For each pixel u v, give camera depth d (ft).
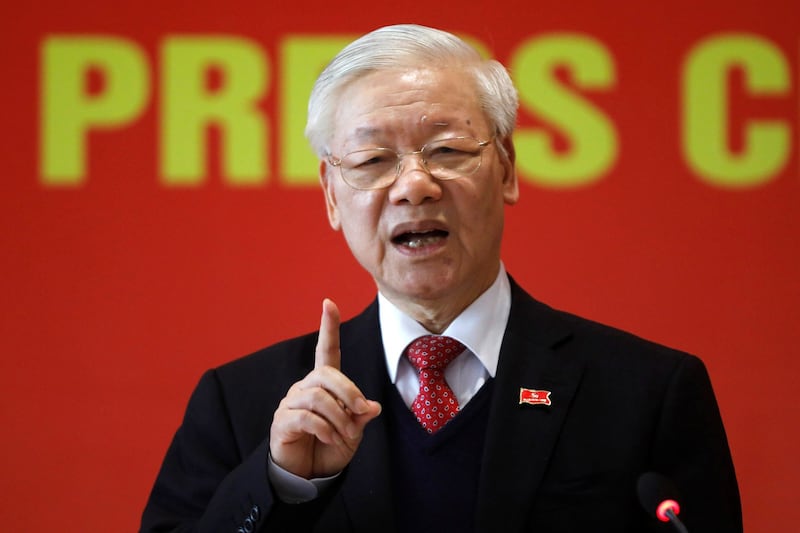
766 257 42.09
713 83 42.63
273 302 42.45
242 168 42.78
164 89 42.93
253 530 21.70
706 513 23.20
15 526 41.16
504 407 23.95
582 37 42.86
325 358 21.98
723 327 41.96
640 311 42.09
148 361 42.11
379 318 25.91
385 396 24.84
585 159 42.50
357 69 24.57
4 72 42.78
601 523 22.76
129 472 41.55
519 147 42.55
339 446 21.61
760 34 42.73
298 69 42.98
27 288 42.22
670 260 42.19
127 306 42.29
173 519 24.41
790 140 42.39
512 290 26.37
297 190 42.75
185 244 42.57
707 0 42.88
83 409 41.78
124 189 42.65
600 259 42.24
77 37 43.04
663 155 42.50
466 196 24.07
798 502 40.98
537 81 42.75
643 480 20.77
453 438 23.95
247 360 26.40
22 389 41.75
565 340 25.30
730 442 41.50
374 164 24.34
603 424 23.76
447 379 24.95
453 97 24.31
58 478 41.39
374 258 24.58
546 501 22.95
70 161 42.73
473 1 43.01
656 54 42.75
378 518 23.06
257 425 24.95
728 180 42.34
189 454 25.25
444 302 24.79
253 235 42.63
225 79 43.01
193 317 42.34
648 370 24.38
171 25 43.14
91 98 42.91
